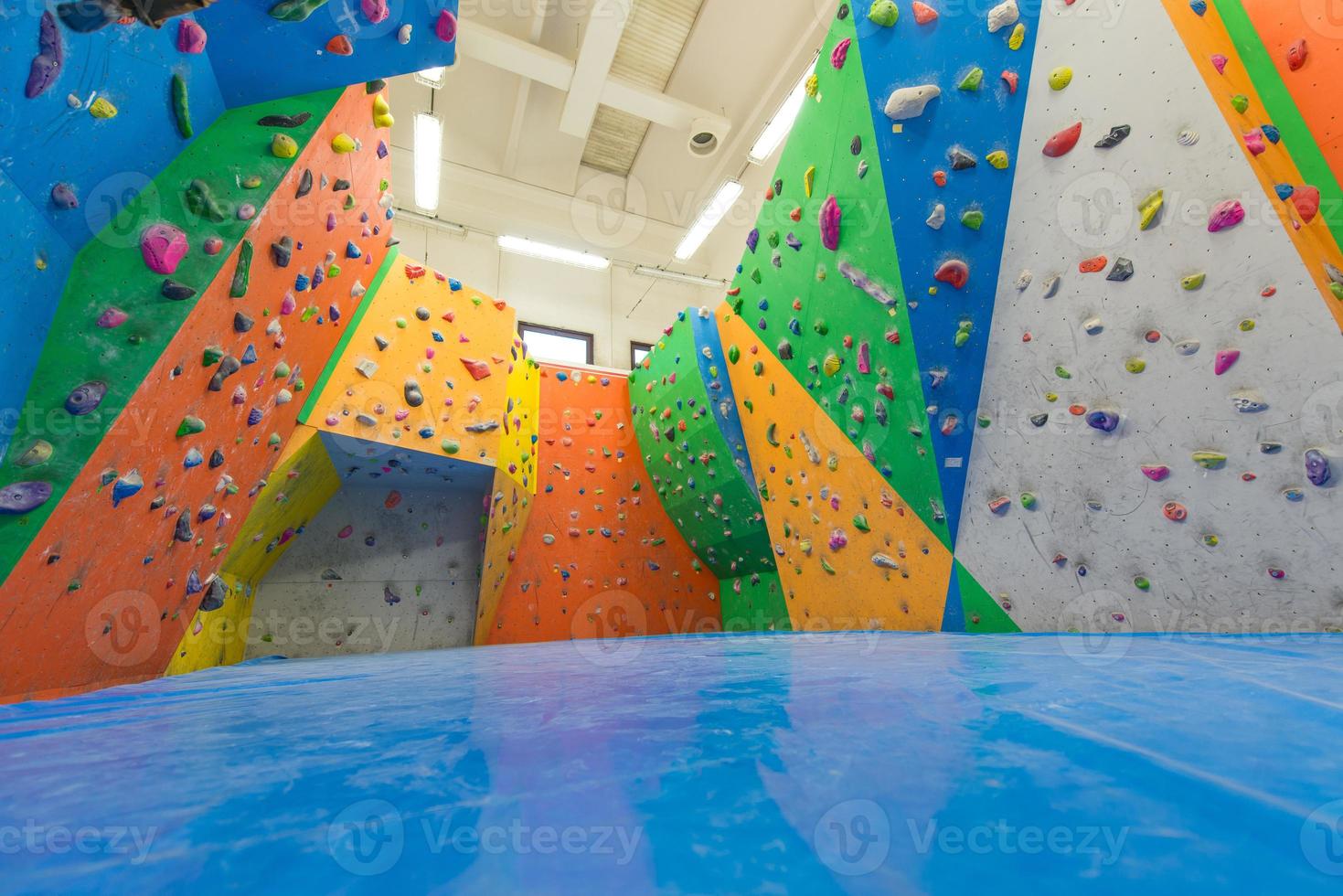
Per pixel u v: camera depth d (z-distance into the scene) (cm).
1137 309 278
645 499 762
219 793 72
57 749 103
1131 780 66
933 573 404
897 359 376
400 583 584
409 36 235
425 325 508
